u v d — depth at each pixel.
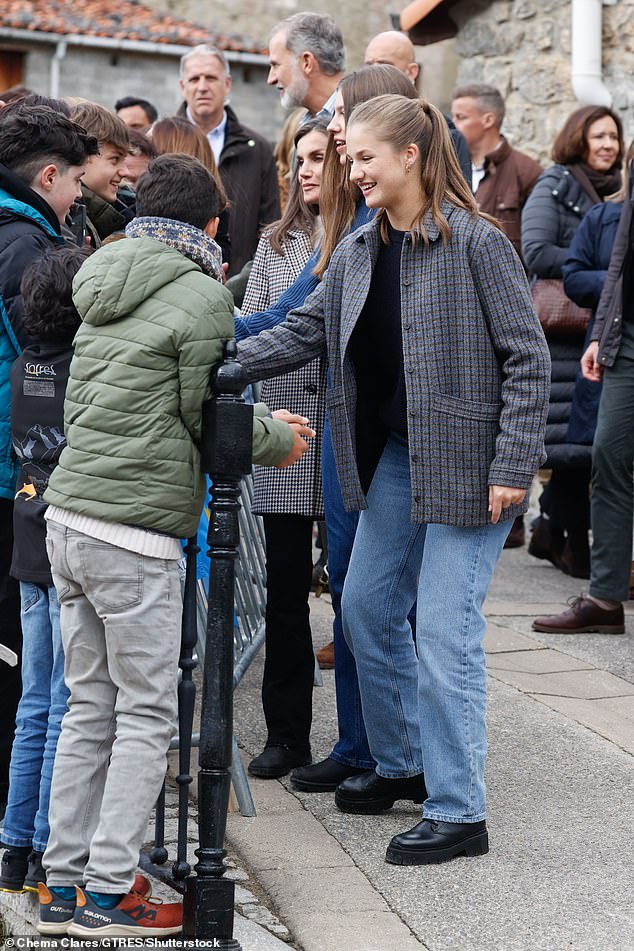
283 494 5.55
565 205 9.13
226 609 4.02
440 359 4.58
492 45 12.05
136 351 4.03
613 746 5.88
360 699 5.33
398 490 4.91
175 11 25.31
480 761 4.75
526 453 4.52
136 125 10.33
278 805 5.29
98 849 4.06
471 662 4.70
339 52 6.61
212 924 4.02
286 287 5.79
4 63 23.94
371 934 4.16
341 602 5.13
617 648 7.45
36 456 4.47
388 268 4.76
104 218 6.18
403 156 4.55
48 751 4.46
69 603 4.24
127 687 4.14
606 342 7.55
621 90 10.78
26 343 4.83
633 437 7.57
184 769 4.35
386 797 5.20
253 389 6.14
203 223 4.28
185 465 4.10
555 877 4.58
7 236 4.91
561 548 9.44
